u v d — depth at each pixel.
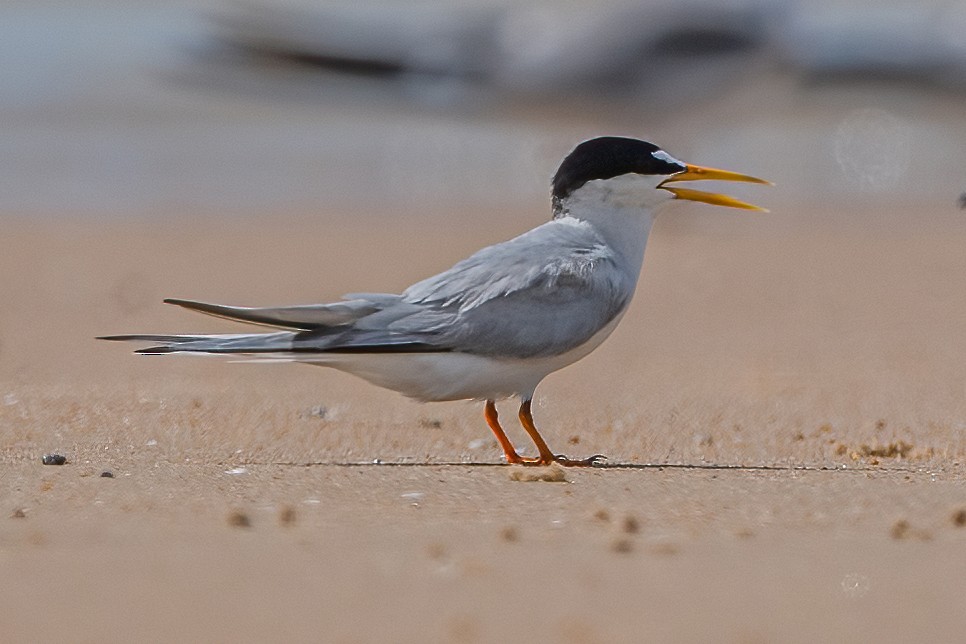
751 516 7.55
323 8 32.25
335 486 8.27
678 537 7.00
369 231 21.81
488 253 9.78
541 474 8.60
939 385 12.75
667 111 22.69
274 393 12.01
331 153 26.73
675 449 10.23
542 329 9.43
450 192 24.83
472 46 23.58
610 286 9.81
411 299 9.43
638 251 10.37
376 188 24.89
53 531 6.97
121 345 14.38
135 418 10.76
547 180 25.69
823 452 10.06
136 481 8.37
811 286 18.00
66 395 11.66
